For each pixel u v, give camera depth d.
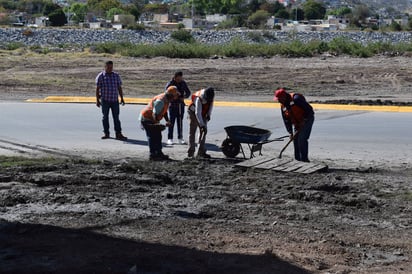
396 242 10.70
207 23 137.25
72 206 12.43
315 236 10.88
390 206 12.91
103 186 13.96
